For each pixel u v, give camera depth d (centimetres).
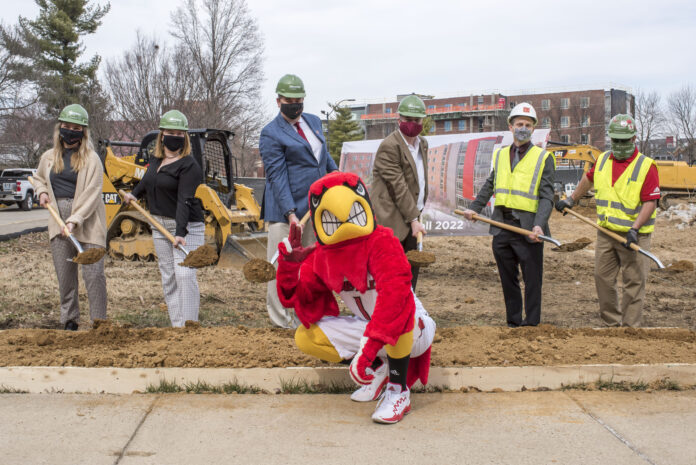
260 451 303
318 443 313
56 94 3719
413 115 512
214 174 1181
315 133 530
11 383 389
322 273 347
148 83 3111
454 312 697
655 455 299
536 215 539
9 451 300
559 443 313
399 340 335
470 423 340
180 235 512
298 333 372
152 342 455
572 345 451
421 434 324
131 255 1120
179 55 3288
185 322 504
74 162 531
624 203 567
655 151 6700
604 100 8388
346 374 395
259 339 466
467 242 1466
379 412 338
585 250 1311
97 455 297
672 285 897
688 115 6053
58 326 599
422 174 538
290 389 391
